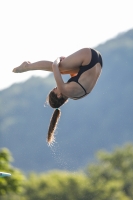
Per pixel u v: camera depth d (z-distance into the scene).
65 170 150.88
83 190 137.00
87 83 29.70
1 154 56.34
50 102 30.75
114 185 136.50
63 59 30.38
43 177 142.38
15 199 96.81
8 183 56.66
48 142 31.05
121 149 151.00
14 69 31.34
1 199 90.38
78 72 29.84
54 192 136.50
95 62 29.80
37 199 134.12
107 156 149.62
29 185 136.88
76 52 30.00
